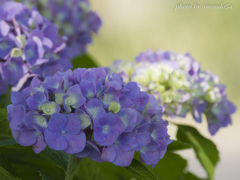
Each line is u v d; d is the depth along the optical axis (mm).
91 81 1021
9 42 1217
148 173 1037
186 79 1305
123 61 1427
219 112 1359
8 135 1157
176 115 1313
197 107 1332
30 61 1221
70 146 1002
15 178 1058
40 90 1029
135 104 1023
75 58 1741
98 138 998
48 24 1271
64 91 1016
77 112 1005
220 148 4258
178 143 1185
